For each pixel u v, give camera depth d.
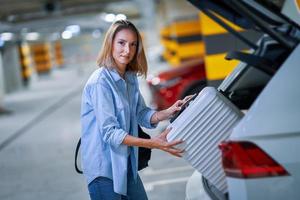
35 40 30.97
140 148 2.96
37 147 8.97
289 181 2.12
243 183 2.14
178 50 14.91
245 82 3.15
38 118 13.12
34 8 17.66
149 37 41.69
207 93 2.50
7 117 13.95
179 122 2.52
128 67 2.95
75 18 21.62
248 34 4.13
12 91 23.53
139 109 3.08
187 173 6.05
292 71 2.17
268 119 2.15
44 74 32.09
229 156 2.18
